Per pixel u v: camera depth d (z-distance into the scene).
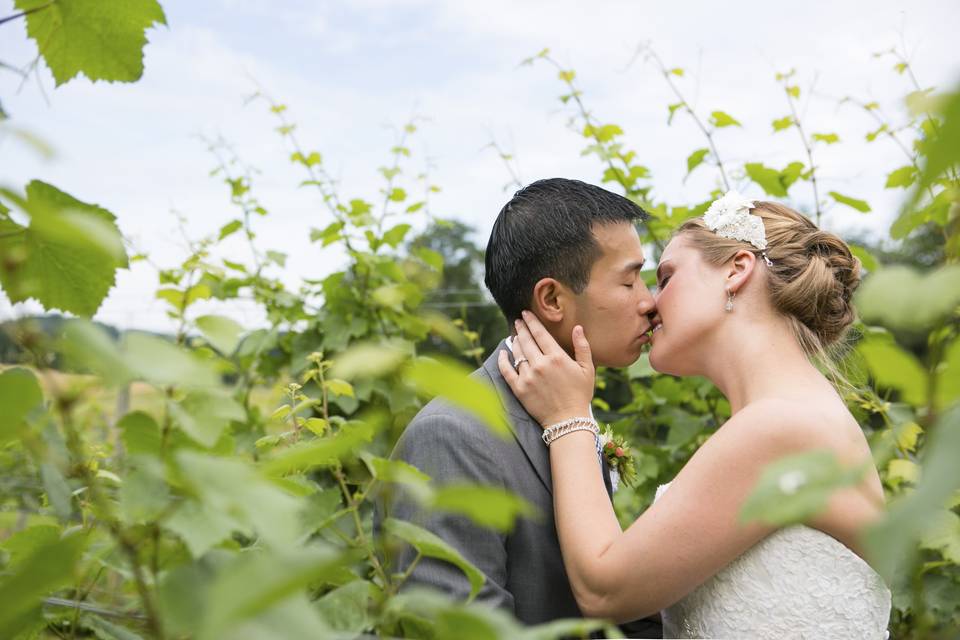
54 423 0.85
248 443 3.66
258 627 0.56
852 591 1.93
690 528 1.86
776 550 1.95
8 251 0.87
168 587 0.71
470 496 0.66
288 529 0.58
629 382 4.18
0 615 0.69
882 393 3.45
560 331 2.32
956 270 0.50
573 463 2.05
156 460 0.75
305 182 4.27
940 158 0.36
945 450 0.44
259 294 4.16
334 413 3.61
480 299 5.32
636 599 1.88
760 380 2.09
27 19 1.03
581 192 2.31
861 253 3.22
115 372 0.61
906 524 0.43
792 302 2.13
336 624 0.93
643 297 2.31
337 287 4.06
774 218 2.30
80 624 1.08
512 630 0.69
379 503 1.19
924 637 0.64
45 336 0.68
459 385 0.56
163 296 1.18
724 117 3.72
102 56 1.06
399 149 4.41
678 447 3.83
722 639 1.99
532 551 2.04
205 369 0.65
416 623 0.99
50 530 1.26
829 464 0.55
